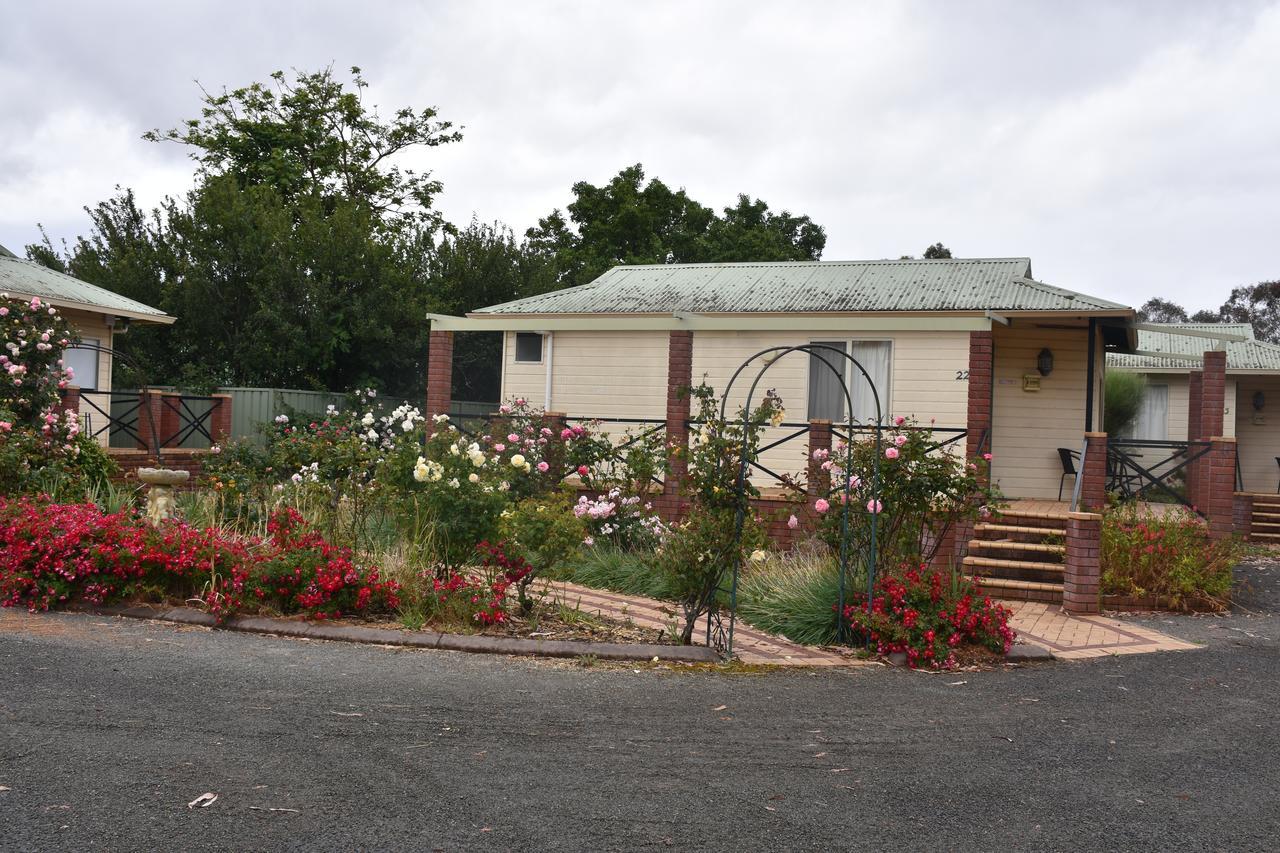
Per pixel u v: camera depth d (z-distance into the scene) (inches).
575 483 476.4
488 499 306.7
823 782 173.3
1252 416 808.3
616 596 355.9
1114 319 497.0
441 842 141.4
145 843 136.6
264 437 652.7
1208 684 260.5
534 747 184.4
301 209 873.5
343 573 282.5
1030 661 284.0
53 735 177.0
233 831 141.8
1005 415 529.3
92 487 412.8
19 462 375.6
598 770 173.8
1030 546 406.3
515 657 258.7
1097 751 198.2
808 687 243.1
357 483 364.8
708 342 557.9
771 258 1320.1
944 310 491.2
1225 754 199.0
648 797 162.2
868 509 305.0
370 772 167.0
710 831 149.6
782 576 341.7
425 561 306.0
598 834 146.6
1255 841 154.1
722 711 216.4
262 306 753.6
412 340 817.5
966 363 512.1
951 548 407.5
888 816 159.0
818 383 537.6
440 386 550.6
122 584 284.0
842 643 293.3
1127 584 370.9
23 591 282.8
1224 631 337.7
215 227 783.1
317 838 140.9
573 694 224.4
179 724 186.4
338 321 785.6
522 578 305.6
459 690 221.5
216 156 1102.4
